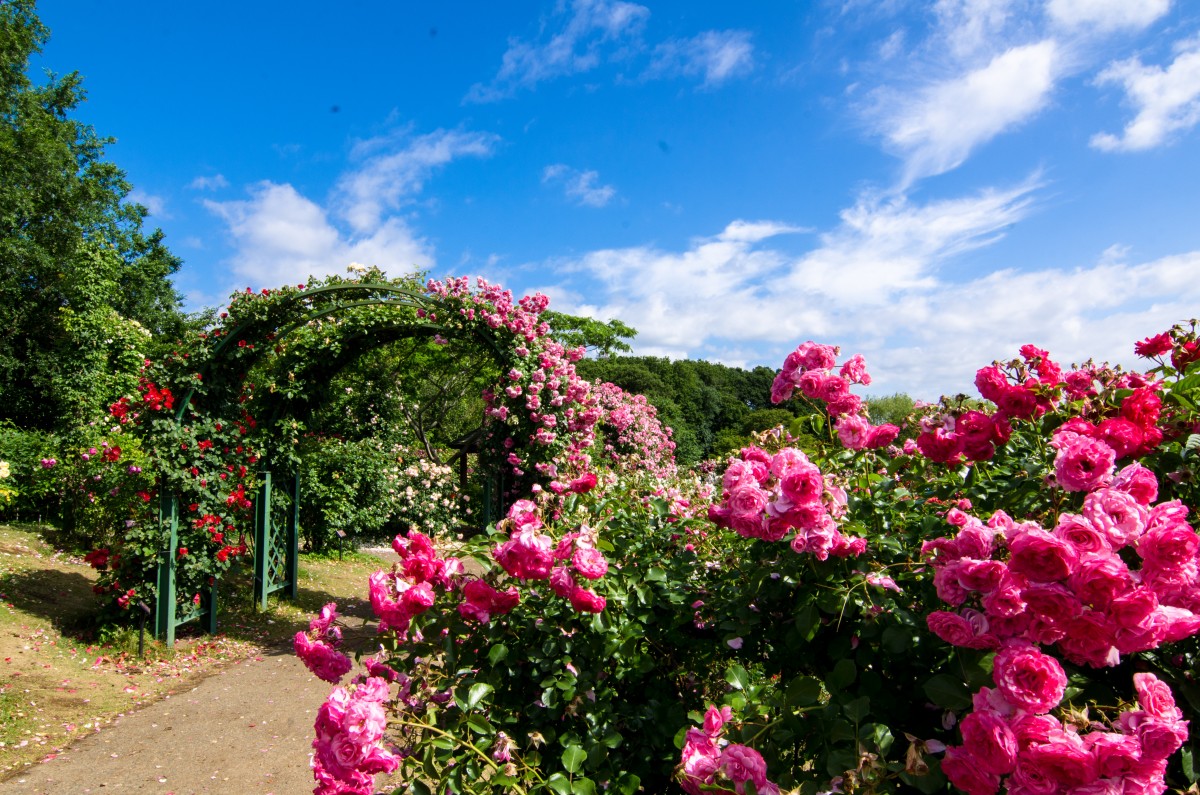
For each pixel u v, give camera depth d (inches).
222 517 225.1
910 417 94.1
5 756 136.4
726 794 48.1
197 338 220.8
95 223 776.3
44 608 219.9
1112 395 70.0
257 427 249.3
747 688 63.2
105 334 470.3
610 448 430.9
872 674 59.3
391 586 74.8
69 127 785.6
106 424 365.7
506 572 72.4
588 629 74.2
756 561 68.4
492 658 69.5
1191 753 50.5
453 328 247.6
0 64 711.1
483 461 261.1
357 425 469.4
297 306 229.1
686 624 81.3
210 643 219.8
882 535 69.2
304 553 359.3
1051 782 39.1
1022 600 44.9
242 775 133.6
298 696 178.5
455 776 61.4
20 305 658.2
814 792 48.9
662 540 92.0
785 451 64.0
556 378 246.7
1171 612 43.7
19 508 333.7
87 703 165.5
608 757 68.6
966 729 42.3
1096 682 52.7
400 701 71.1
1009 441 76.5
